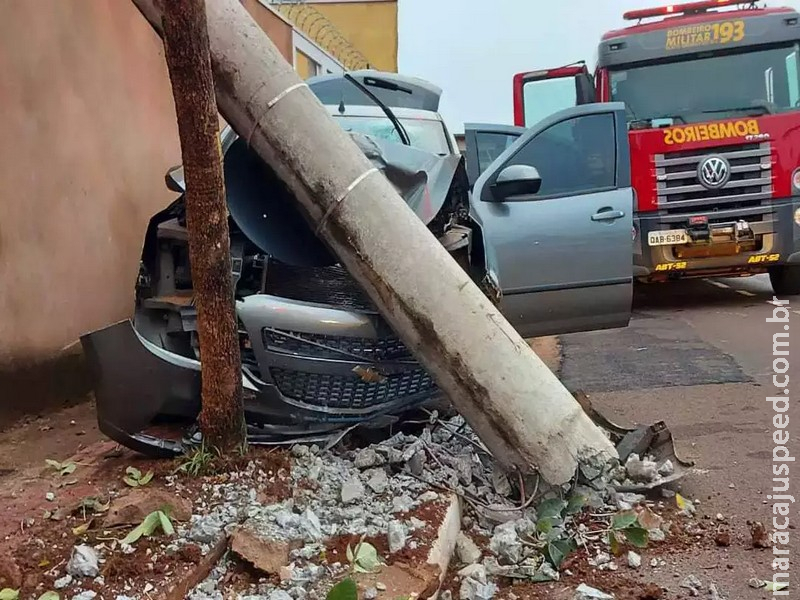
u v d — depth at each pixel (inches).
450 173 183.6
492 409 135.9
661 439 160.2
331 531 119.0
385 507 127.5
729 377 242.4
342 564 110.0
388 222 139.6
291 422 151.0
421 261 137.9
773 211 365.1
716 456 171.3
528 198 211.3
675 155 369.1
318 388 152.1
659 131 368.5
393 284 137.6
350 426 153.6
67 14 232.8
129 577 104.0
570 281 208.1
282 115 142.2
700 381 239.0
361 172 142.3
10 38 206.4
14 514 129.1
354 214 139.7
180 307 153.7
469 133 246.1
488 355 135.4
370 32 733.3
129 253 262.1
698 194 370.3
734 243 368.2
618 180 215.9
